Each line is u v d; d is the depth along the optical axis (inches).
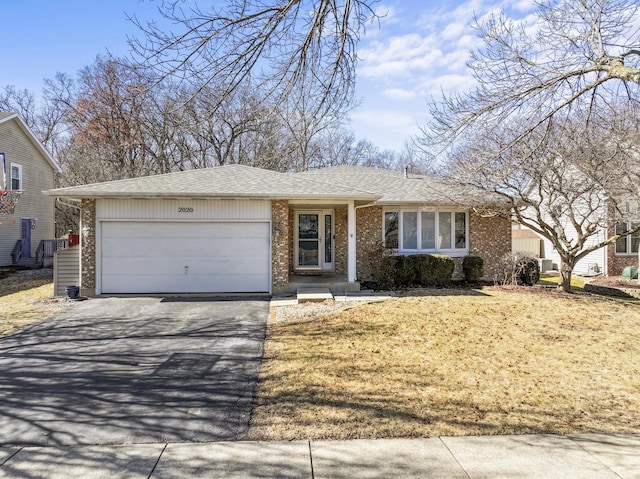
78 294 451.5
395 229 590.6
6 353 274.8
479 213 521.7
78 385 219.1
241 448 153.4
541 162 428.5
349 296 454.3
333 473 136.0
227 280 467.8
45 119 1242.0
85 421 177.6
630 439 158.4
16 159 796.0
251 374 233.6
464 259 578.2
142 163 909.8
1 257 759.1
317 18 192.2
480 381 218.7
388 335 307.7
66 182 1127.0
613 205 446.9
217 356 266.2
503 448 151.5
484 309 389.7
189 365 249.9
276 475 135.3
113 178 983.0
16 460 146.0
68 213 1208.2
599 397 199.0
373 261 524.1
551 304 417.4
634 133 335.6
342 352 269.6
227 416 181.0
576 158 405.4
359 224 588.7
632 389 209.2
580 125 370.6
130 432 167.3
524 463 141.1
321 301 426.6
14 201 676.1
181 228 464.4
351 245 495.2
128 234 459.2
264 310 395.9
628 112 305.3
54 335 317.1
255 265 470.9
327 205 575.8
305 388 210.1
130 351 277.9
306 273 606.9
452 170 455.2
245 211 468.8
